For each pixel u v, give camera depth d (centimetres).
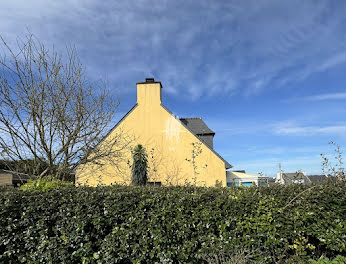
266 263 340
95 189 429
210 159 1563
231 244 344
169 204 363
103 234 372
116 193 387
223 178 1529
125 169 1323
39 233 375
